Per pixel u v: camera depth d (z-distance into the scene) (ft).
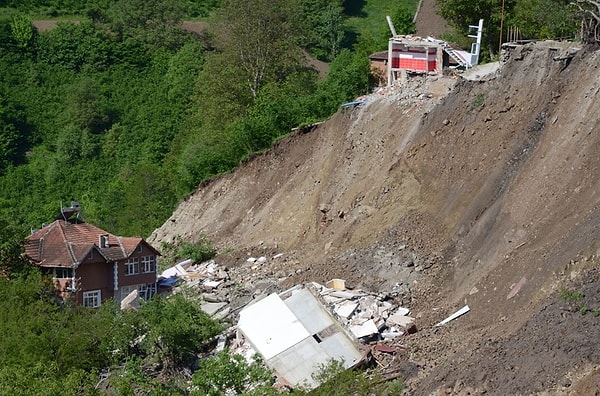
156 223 211.41
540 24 181.06
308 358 115.85
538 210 123.54
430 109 154.92
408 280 131.54
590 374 85.87
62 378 105.09
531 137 135.54
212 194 189.67
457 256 131.23
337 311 124.77
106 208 230.68
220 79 230.68
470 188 138.72
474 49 181.98
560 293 101.30
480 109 146.10
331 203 159.74
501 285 115.75
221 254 169.48
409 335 117.91
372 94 182.60
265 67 231.91
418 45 180.86
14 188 255.09
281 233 165.78
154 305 129.70
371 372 108.99
